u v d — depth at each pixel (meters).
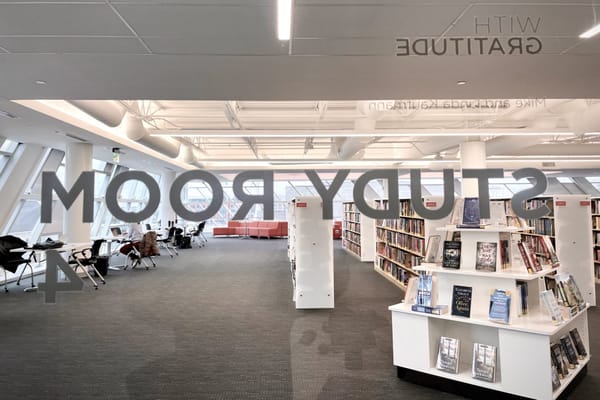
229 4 2.67
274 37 3.18
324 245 5.68
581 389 3.02
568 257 5.68
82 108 5.08
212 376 3.35
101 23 2.92
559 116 6.64
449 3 2.71
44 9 2.70
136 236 9.77
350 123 8.09
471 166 8.29
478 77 4.12
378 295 6.50
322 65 3.77
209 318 5.14
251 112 7.45
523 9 2.78
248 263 10.34
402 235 7.30
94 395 3.01
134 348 4.02
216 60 3.64
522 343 2.73
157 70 3.85
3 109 5.58
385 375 3.36
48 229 9.41
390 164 13.08
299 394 3.02
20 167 8.12
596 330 4.45
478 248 3.19
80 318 5.14
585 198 5.72
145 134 6.90
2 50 3.38
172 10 2.73
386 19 2.92
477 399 2.91
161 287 7.23
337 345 4.10
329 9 2.76
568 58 3.61
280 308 5.66
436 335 3.22
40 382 3.23
